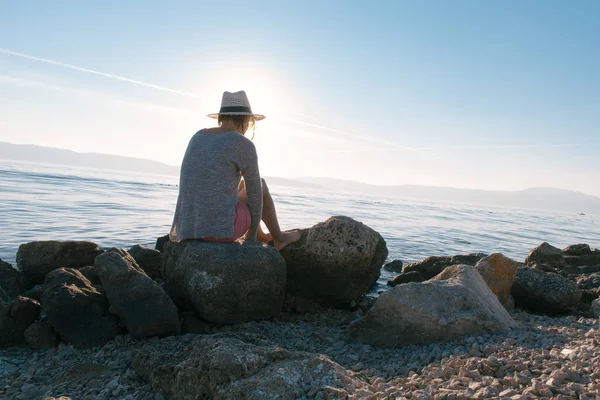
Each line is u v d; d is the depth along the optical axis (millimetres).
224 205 4531
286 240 5363
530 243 24109
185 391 3076
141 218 18234
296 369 2982
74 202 22844
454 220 40781
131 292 4469
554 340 3947
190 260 4547
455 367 3400
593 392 2613
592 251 12070
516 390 2758
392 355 4164
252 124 5074
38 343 4441
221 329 4641
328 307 6160
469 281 4832
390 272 10414
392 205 69062
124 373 3658
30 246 6383
